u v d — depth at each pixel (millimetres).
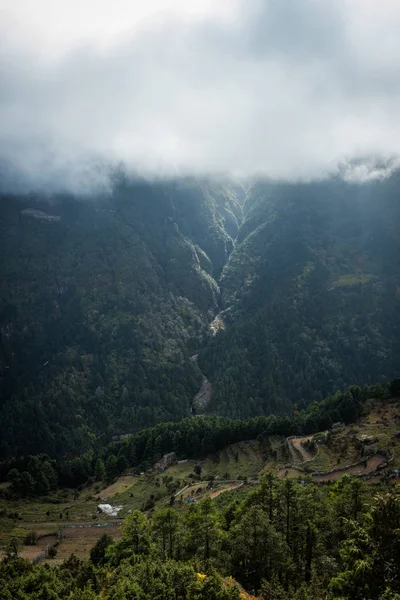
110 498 137125
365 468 99938
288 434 143750
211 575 47781
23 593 54344
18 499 142375
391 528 39031
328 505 66438
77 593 50844
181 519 71938
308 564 55031
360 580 37406
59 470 165750
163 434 170000
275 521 62875
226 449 152000
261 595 50062
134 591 47938
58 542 99938
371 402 137625
